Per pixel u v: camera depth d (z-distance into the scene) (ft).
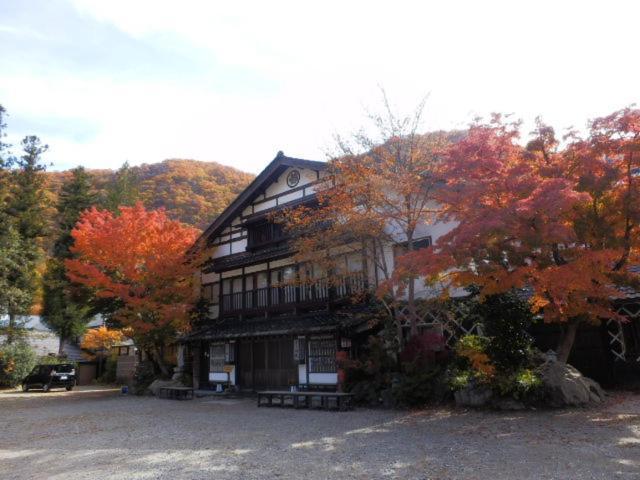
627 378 44.98
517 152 35.94
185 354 85.87
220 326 76.69
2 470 26.17
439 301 47.57
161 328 75.31
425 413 39.14
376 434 31.73
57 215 130.00
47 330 138.10
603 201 33.37
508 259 33.99
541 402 36.55
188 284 79.71
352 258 60.95
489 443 26.76
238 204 79.87
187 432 36.52
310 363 62.49
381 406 45.24
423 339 46.34
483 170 34.50
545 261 33.17
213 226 82.38
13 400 73.92
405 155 49.39
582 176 31.86
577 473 20.29
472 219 31.42
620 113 31.55
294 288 68.69
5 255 99.55
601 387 44.39
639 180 32.09
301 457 25.93
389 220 51.70
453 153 35.96
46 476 24.21
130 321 74.84
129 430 38.91
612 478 19.42
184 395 67.51
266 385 68.74
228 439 32.58
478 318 44.01
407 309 53.31
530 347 42.63
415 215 49.83
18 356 104.53
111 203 130.31
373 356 49.62
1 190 104.88
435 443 27.66
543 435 27.81
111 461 27.09
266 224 75.72
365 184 47.93
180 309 73.61
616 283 34.19
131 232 74.13
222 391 73.20
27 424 45.80
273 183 77.56
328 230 52.06
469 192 33.01
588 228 33.09
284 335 63.26
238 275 79.51
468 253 31.01
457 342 47.16
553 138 34.83
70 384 96.27
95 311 87.92
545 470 20.98
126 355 116.37
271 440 31.45
